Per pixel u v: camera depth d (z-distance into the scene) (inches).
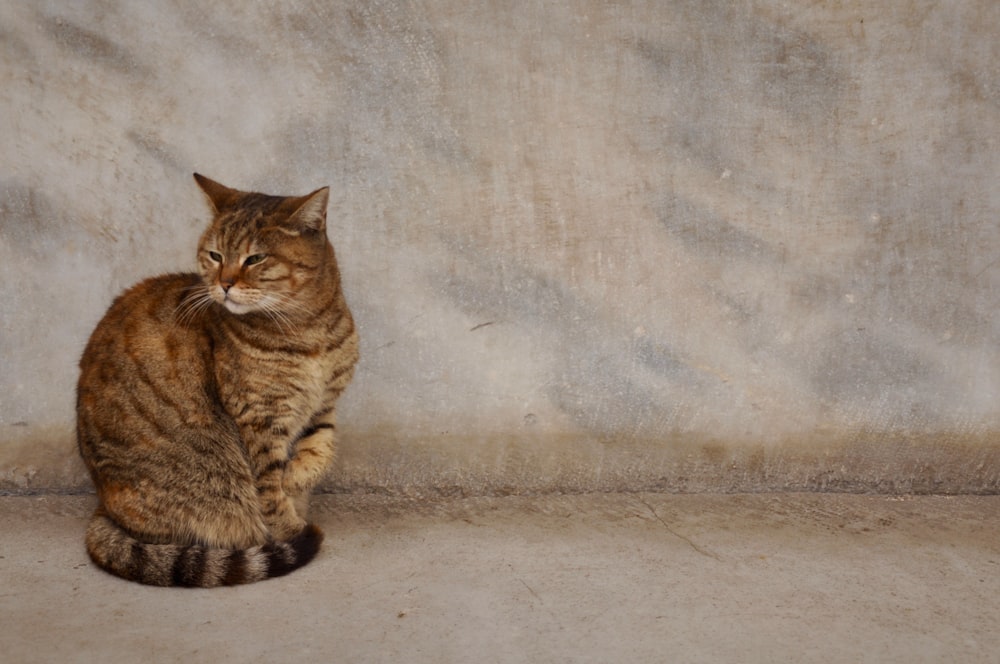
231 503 70.0
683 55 76.2
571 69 76.4
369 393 77.8
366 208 77.3
